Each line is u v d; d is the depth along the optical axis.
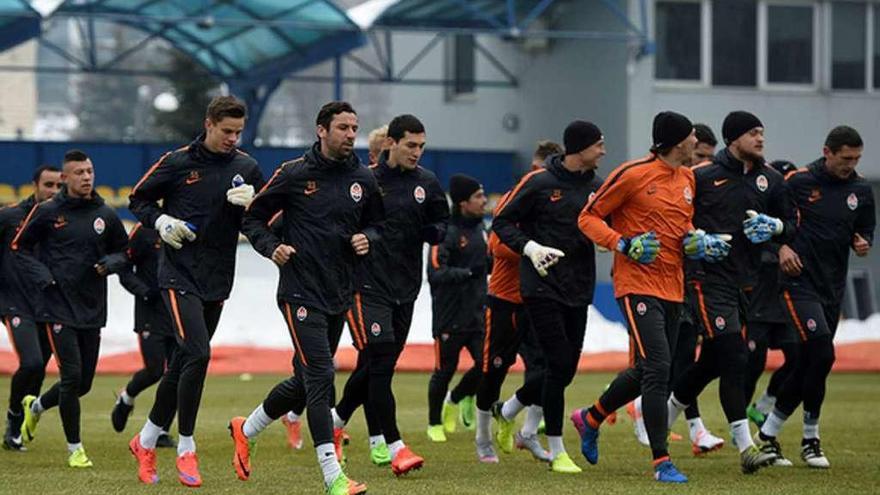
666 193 35.34
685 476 36.16
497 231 37.12
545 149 44.41
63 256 40.94
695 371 40.06
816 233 40.16
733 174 38.09
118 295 84.94
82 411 57.81
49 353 46.06
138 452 35.59
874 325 91.75
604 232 34.94
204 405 60.16
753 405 48.00
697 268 37.88
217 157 34.72
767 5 109.50
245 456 35.00
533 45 114.75
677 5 107.50
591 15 109.50
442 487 34.31
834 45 111.00
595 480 35.94
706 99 107.69
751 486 34.69
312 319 32.38
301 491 33.56
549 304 37.22
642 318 35.28
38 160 113.62
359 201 32.97
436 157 119.06
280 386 34.44
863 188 40.44
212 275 34.75
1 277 44.28
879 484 35.28
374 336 36.78
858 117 111.38
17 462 40.91
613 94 106.62
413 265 38.06
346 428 50.56
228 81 124.12
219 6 104.06
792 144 109.94
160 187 34.53
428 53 134.00
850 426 51.28
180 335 34.34
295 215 32.72
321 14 103.00
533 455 41.28
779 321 46.38
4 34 107.62
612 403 38.00
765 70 109.50
